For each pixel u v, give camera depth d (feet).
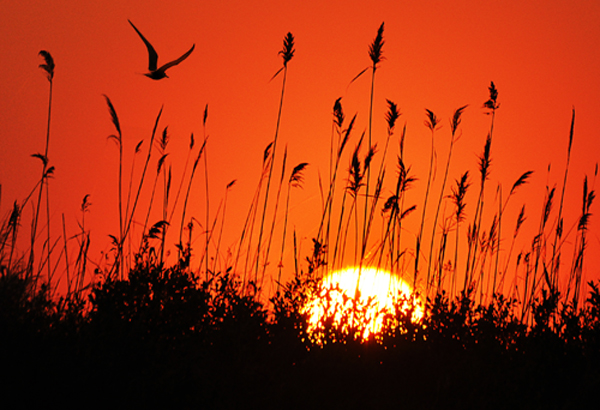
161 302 14.66
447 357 13.75
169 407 11.48
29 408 10.78
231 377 11.81
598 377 12.12
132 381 11.60
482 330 15.16
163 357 12.59
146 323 13.74
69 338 12.85
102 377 11.68
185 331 13.99
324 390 12.34
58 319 13.65
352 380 12.85
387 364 13.64
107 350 12.54
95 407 11.13
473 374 12.79
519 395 12.37
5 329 12.62
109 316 13.52
